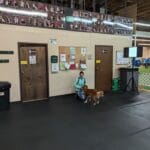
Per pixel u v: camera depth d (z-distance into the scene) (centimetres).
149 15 953
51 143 304
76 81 612
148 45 1503
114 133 341
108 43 713
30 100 574
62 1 663
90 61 677
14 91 544
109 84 734
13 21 522
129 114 448
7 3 509
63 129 360
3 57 517
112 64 734
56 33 597
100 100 581
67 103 548
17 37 534
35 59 572
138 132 346
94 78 692
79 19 636
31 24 551
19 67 545
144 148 288
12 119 413
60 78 621
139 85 788
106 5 748
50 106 516
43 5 566
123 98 607
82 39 650
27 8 541
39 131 350
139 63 1058
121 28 742
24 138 321
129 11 806
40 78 587
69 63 632
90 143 304
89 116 434
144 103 545
